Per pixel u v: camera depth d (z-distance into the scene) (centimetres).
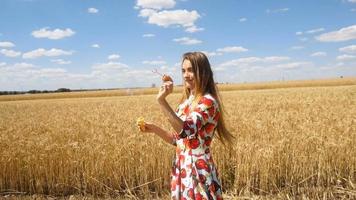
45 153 909
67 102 4228
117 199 821
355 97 2406
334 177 827
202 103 384
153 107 2423
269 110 1761
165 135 425
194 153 393
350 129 992
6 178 909
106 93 7362
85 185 866
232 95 3647
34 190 897
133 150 891
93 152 895
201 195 389
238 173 812
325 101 2166
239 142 903
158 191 850
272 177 813
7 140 1049
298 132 990
